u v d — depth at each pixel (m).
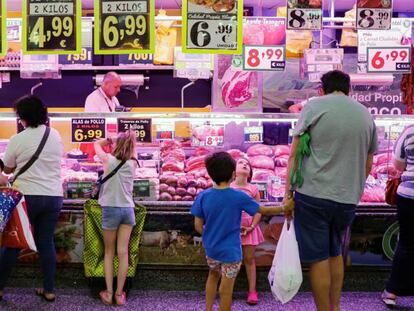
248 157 4.25
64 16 3.56
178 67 4.53
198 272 3.95
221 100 4.86
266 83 5.81
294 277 2.91
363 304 3.67
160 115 4.15
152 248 3.93
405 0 7.10
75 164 4.24
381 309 3.59
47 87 6.73
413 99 4.31
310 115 2.90
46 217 3.57
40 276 3.97
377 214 3.86
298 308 3.60
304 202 2.90
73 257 3.95
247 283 3.92
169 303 3.67
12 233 3.32
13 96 6.76
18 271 3.98
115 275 3.78
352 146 2.86
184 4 3.51
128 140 3.61
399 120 4.21
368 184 4.10
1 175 3.33
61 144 3.63
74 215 3.91
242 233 3.63
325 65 4.17
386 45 4.30
